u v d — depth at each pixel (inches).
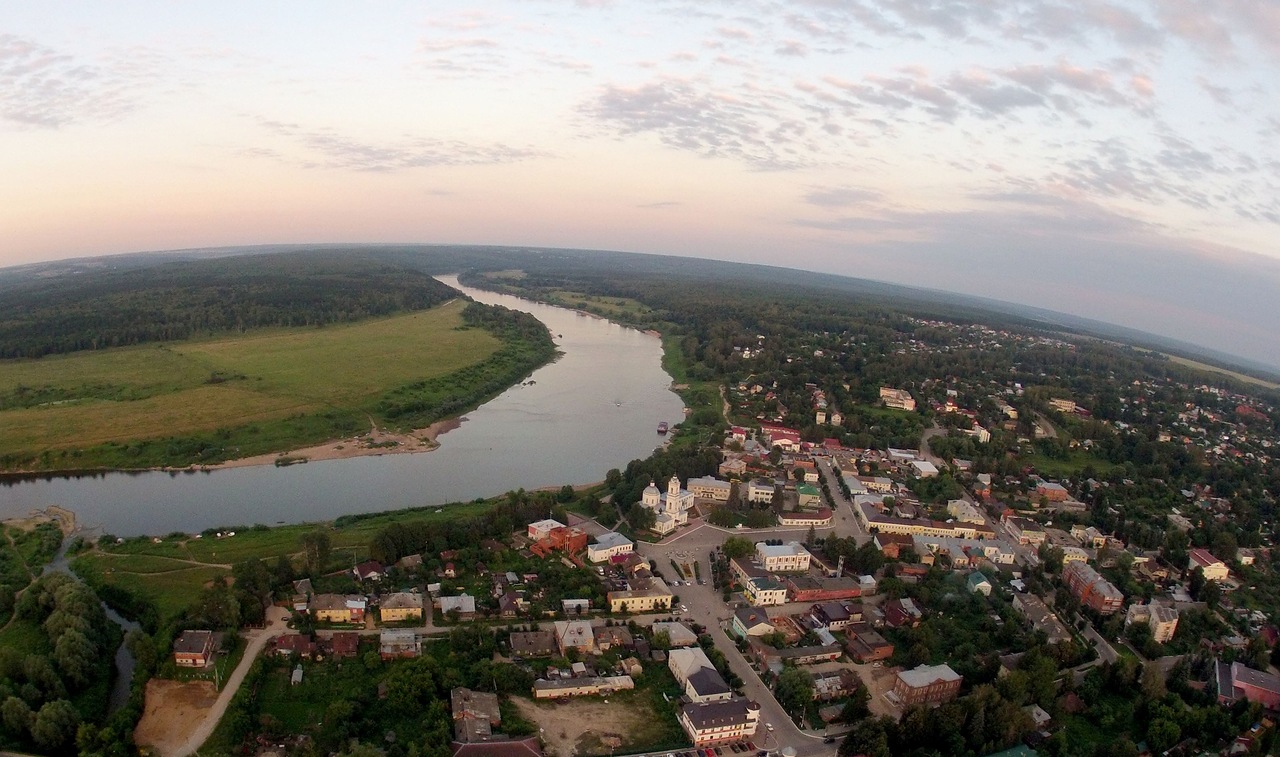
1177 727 6786.4
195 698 6648.6
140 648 6958.7
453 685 6860.2
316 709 6604.3
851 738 6338.6
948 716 6569.9
